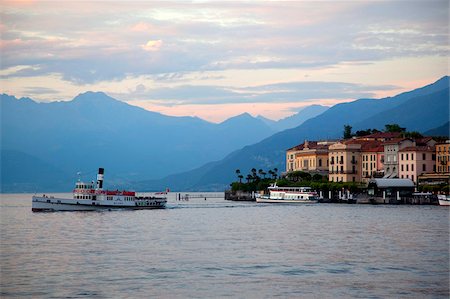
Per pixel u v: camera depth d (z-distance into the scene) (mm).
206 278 107875
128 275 110125
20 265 119438
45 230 182000
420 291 100438
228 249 139375
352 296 97375
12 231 179250
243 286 102500
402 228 182375
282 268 116125
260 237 162625
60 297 96625
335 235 165750
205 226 195250
